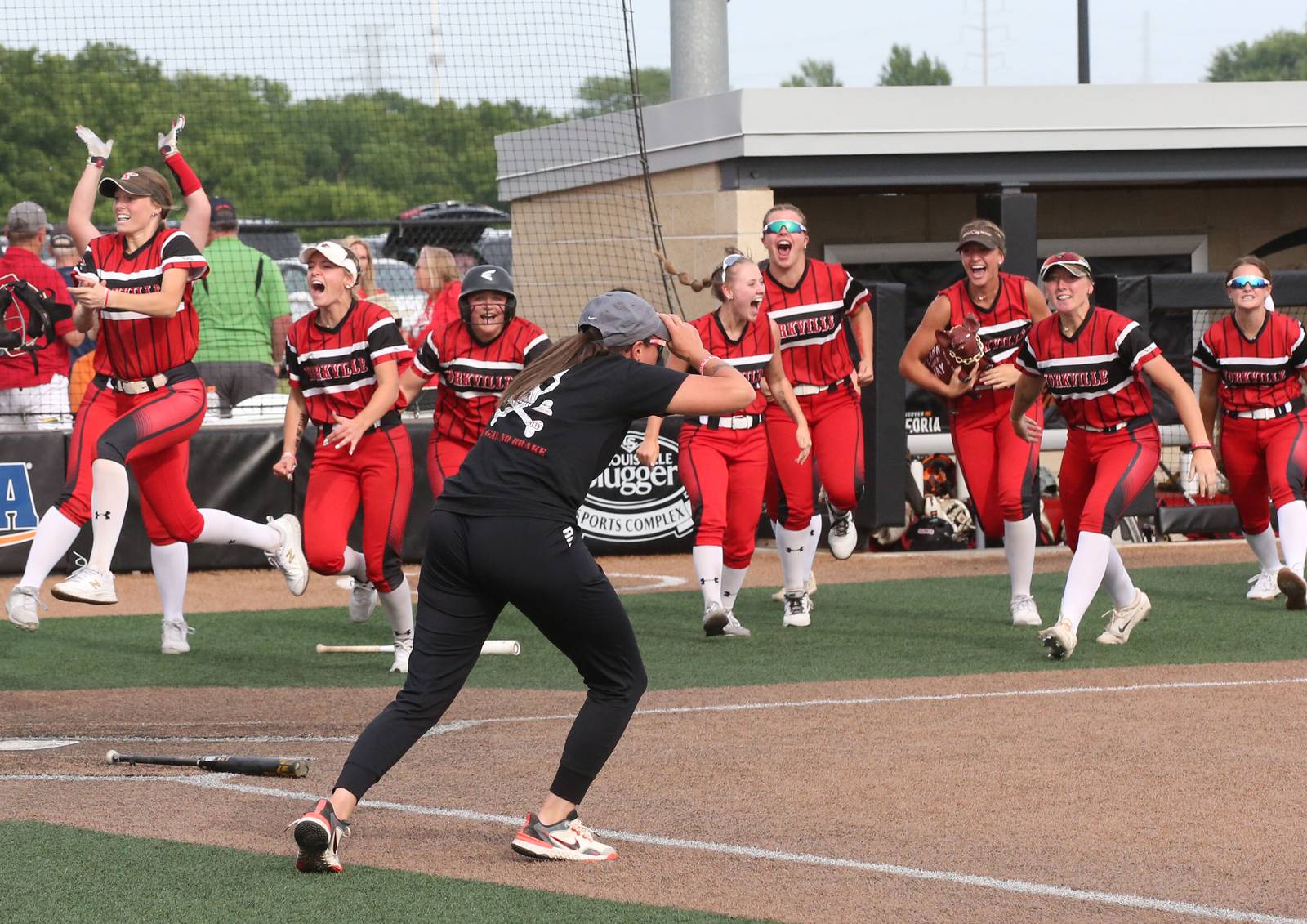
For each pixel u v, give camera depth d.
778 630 16.84
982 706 12.48
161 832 9.00
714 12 29.39
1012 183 24.62
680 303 24.83
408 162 55.81
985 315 16.12
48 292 18.41
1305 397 18.19
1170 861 8.39
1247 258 17.27
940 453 23.33
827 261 26.77
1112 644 15.51
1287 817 9.22
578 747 8.41
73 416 21.95
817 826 9.12
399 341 14.01
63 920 7.41
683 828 9.09
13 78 52.16
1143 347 14.40
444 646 8.39
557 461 8.20
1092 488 14.95
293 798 9.79
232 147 55.50
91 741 11.70
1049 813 9.35
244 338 23.45
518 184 29.00
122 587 20.83
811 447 16.70
